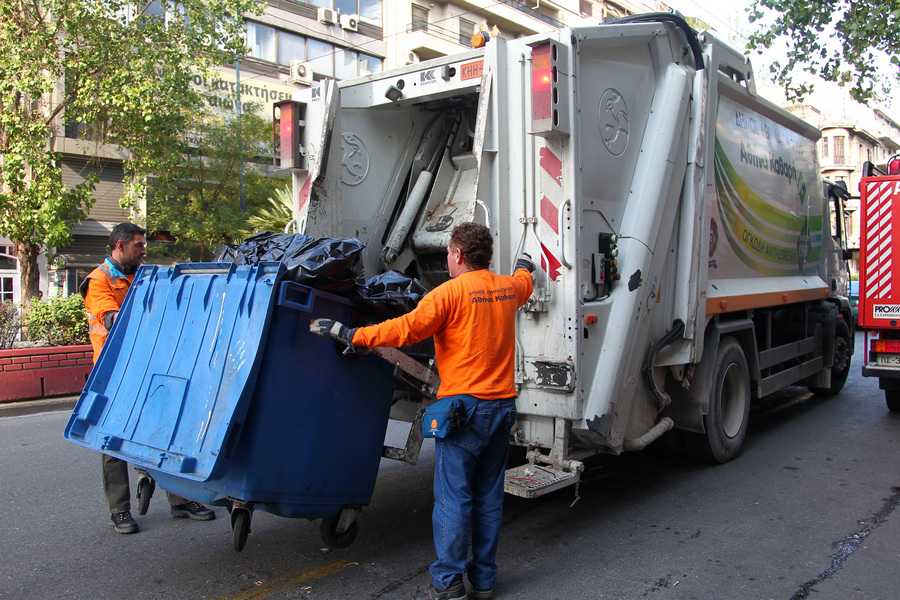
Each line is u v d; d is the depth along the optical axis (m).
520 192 4.72
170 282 4.17
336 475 3.87
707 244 5.76
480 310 3.60
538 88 4.44
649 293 5.18
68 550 4.46
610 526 4.89
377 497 5.49
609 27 4.84
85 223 20.00
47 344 10.70
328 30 27.77
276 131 5.91
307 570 4.15
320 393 3.75
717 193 6.27
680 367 5.73
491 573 3.76
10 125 12.41
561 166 4.55
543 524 4.94
